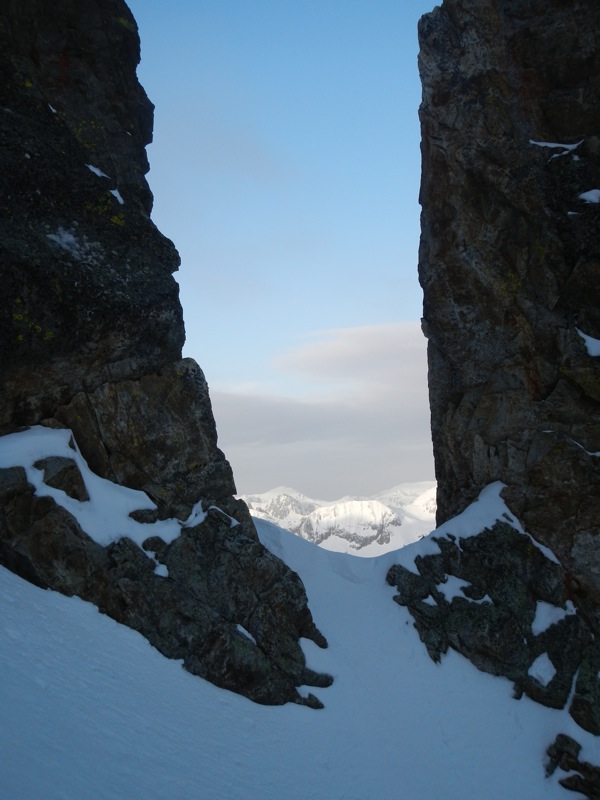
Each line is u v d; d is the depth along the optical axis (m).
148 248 19.73
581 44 24.03
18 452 15.88
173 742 12.66
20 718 10.27
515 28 24.42
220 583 17.52
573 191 23.59
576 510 22.20
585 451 22.45
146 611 15.99
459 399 25.23
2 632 12.58
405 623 20.83
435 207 25.12
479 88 24.31
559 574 21.69
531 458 22.95
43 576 14.95
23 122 18.44
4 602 13.59
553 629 20.89
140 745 11.79
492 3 24.45
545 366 23.44
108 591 15.72
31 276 16.80
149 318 18.72
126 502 17.38
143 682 14.11
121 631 15.37
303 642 18.44
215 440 19.86
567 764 18.09
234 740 14.22
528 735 18.67
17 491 15.27
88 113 20.27
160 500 18.08
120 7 21.73
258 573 18.23
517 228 24.06
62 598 14.96
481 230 24.33
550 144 24.14
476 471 23.92
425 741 17.41
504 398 23.78
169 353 19.52
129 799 9.93
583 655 20.61
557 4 24.16
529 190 23.77
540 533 22.30
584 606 21.73
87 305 17.58
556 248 23.50
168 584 16.66
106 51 21.08
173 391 19.38
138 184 20.89
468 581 21.73
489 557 21.94
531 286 23.83
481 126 24.08
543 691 19.67
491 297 24.34
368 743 16.59
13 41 19.12
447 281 24.83
